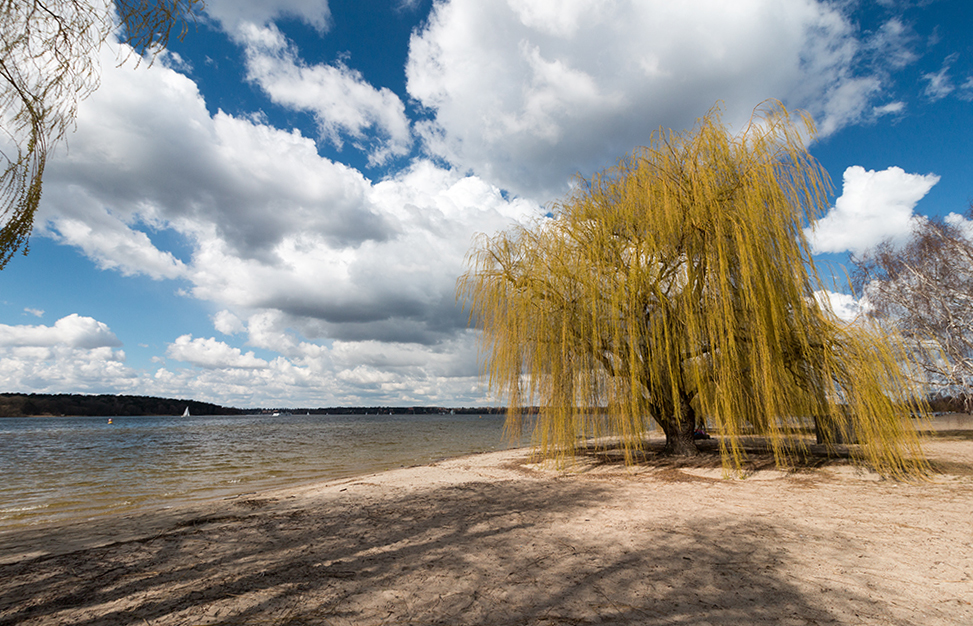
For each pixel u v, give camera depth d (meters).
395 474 12.77
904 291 20.42
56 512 9.81
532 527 6.18
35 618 3.40
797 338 10.05
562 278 11.70
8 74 3.85
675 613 3.46
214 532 6.16
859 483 8.86
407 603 3.70
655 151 10.88
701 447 14.45
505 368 12.25
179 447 32.78
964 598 3.64
